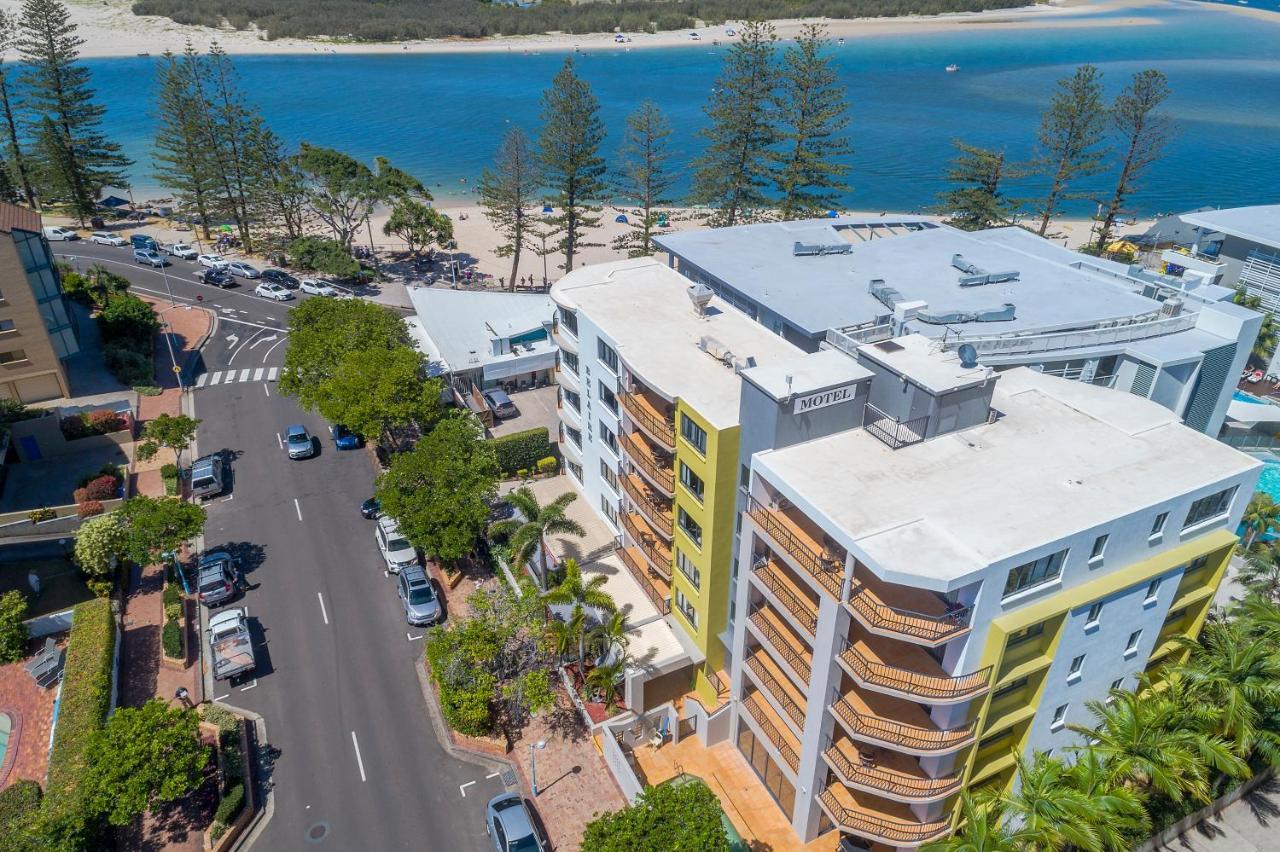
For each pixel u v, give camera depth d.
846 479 28.64
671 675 40.25
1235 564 43.50
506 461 55.72
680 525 36.91
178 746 32.12
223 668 39.69
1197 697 29.75
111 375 67.69
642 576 40.91
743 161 82.25
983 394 31.23
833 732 30.33
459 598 45.75
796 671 30.34
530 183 87.69
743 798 34.78
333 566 48.28
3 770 35.38
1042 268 51.66
